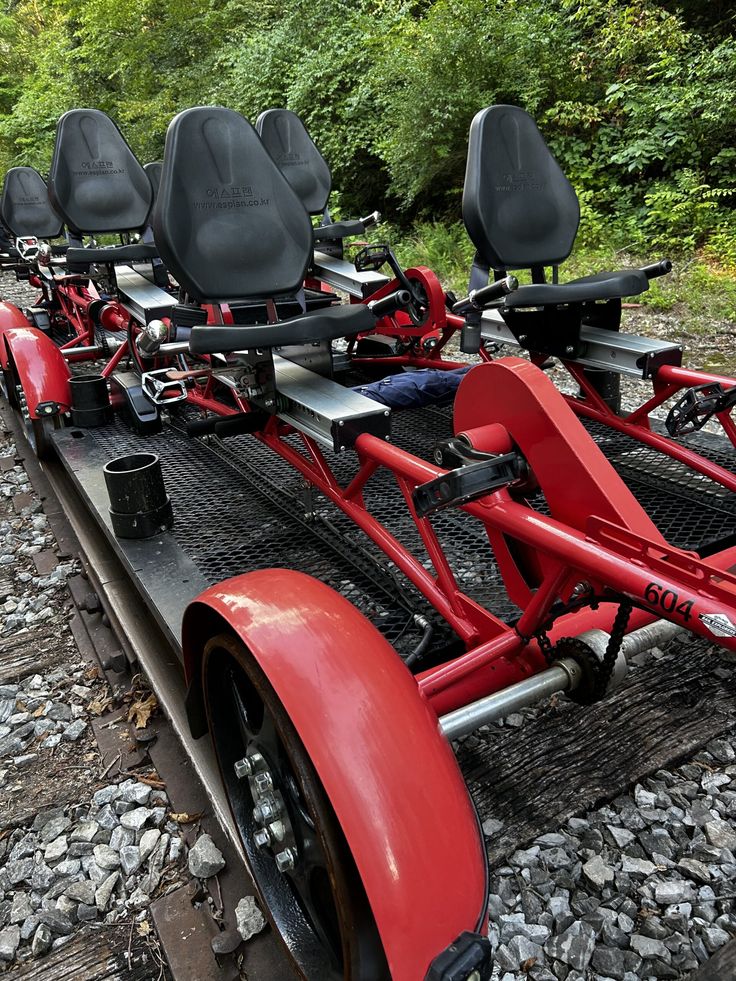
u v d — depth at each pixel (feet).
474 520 8.67
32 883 5.92
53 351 12.94
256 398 8.59
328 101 37.65
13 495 13.51
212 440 11.73
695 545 7.66
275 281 8.93
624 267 25.64
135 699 7.93
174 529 8.73
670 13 31.42
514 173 10.97
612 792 5.99
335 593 4.64
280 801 4.54
